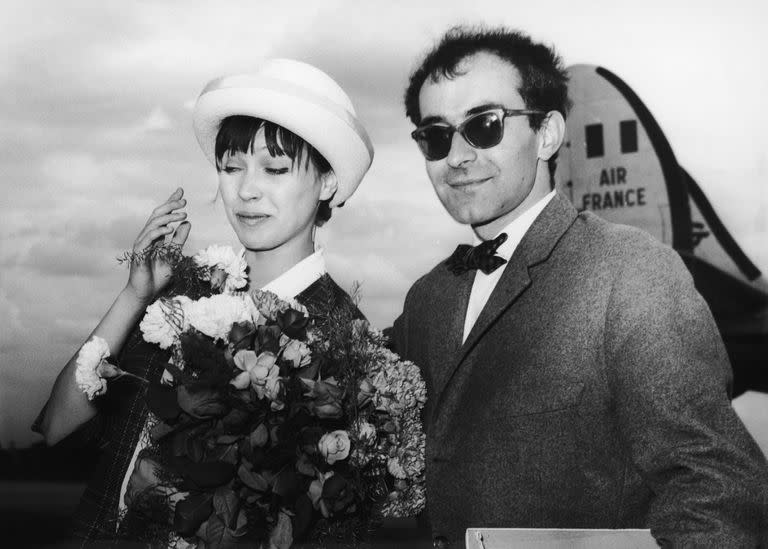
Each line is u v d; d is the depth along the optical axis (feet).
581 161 13.71
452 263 6.62
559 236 6.03
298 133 6.29
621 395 5.40
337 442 5.32
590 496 5.54
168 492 5.43
